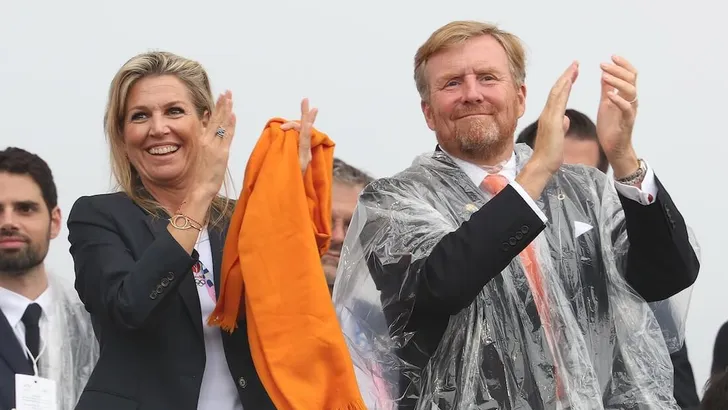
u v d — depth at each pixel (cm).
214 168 1590
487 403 1664
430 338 1691
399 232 1717
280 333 1600
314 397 1581
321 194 1689
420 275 1666
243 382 1598
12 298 1956
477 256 1623
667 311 1825
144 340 1577
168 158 1661
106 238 1605
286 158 1664
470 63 1773
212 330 1614
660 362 1742
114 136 1680
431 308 1656
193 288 1606
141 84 1677
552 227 1748
